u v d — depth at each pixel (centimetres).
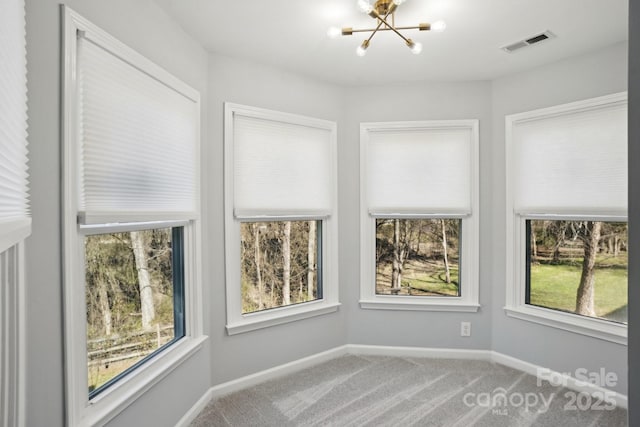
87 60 142
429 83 294
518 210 275
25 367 115
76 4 137
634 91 52
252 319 256
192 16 196
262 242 269
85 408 143
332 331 296
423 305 296
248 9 191
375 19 202
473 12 194
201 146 226
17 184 100
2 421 104
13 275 108
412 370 274
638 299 51
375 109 299
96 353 157
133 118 166
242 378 250
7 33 91
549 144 258
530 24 206
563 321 250
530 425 204
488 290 292
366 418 213
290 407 225
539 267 272
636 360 51
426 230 305
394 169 297
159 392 184
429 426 204
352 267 303
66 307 131
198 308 218
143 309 186
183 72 208
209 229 235
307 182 280
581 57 243
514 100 277
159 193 183
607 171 231
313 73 276
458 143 292
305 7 189
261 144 258
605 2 184
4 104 87
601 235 244
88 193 142
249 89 252
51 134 127
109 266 166
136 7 170
